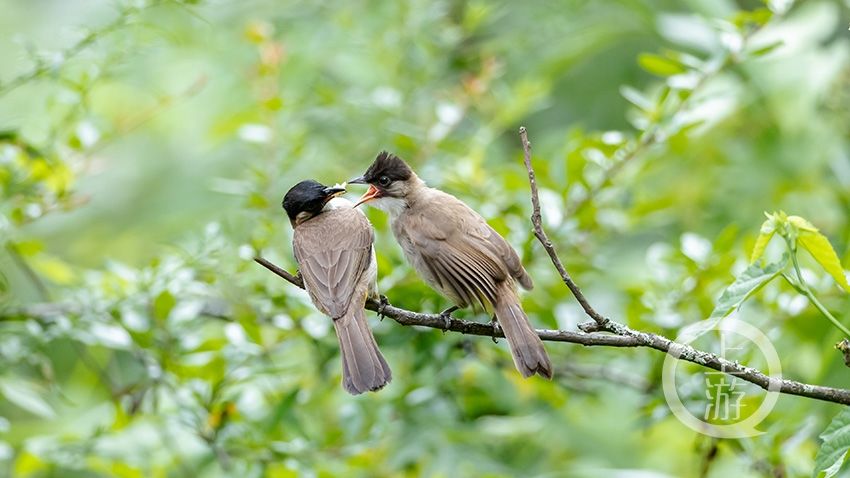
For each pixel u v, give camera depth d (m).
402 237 10.15
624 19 15.72
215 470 12.56
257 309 11.40
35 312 11.54
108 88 15.58
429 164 12.70
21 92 14.78
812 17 14.72
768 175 14.41
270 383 11.91
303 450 11.28
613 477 11.77
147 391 11.59
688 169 14.70
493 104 13.82
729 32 11.40
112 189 15.99
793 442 10.23
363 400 11.98
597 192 11.62
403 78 14.18
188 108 15.66
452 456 11.45
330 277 9.66
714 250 11.40
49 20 15.50
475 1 14.52
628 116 14.06
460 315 11.44
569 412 13.30
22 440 12.64
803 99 14.35
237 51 15.20
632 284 12.12
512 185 11.88
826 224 13.98
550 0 15.13
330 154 13.55
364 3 14.61
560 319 11.71
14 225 11.59
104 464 11.52
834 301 11.25
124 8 11.06
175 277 11.08
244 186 12.23
